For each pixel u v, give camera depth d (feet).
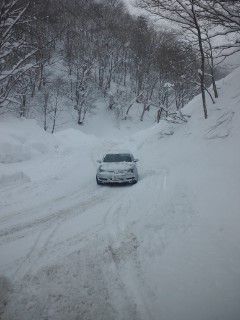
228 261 18.70
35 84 169.89
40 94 179.32
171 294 16.62
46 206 35.14
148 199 35.40
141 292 17.10
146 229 25.59
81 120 190.39
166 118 87.35
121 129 202.39
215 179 36.42
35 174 53.16
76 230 27.12
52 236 25.90
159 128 98.53
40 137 88.38
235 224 22.93
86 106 191.93
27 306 16.10
